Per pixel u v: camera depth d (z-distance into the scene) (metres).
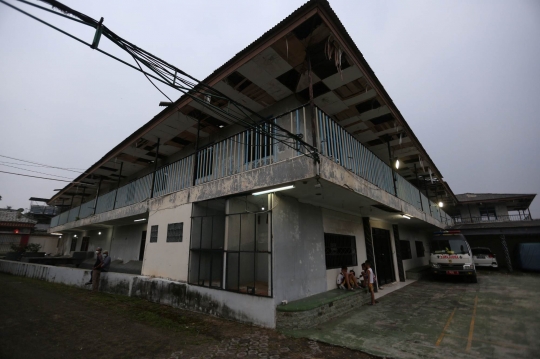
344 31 5.77
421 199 13.16
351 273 8.36
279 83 7.54
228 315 6.28
